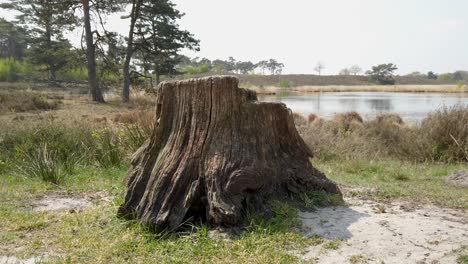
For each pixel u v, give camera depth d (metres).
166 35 30.00
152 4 29.11
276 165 4.38
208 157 4.02
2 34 65.56
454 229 3.85
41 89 36.66
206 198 3.93
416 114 24.67
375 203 4.86
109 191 5.45
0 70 49.56
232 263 3.21
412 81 126.31
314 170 4.79
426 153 9.53
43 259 3.31
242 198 3.88
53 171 6.21
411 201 5.02
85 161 7.53
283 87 83.19
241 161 3.99
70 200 5.14
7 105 17.89
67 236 3.79
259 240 3.55
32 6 37.53
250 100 4.46
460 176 6.61
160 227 3.80
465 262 3.17
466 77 142.25
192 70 61.19
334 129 12.47
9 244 3.65
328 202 4.55
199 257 3.32
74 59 29.12
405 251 3.38
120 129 8.81
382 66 120.50
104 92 35.00
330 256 3.32
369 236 3.67
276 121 4.48
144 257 3.35
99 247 3.54
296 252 3.40
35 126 9.28
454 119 9.82
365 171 7.74
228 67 123.75
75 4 26.80
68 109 20.20
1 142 8.40
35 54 46.16
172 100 4.38
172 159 4.12
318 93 67.19
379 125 12.21
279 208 4.08
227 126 4.13
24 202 5.05
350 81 119.06
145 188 4.21
